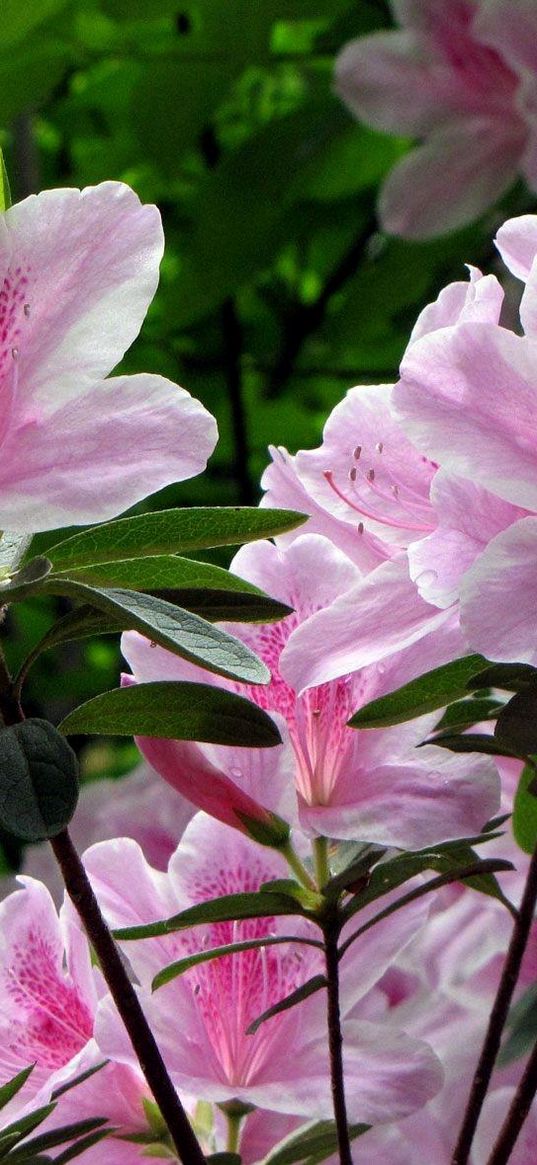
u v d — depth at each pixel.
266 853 0.61
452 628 0.57
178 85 1.12
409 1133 0.68
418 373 0.55
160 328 1.27
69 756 0.53
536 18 0.96
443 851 0.58
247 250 1.14
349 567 0.60
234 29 1.11
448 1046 0.70
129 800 0.76
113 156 1.29
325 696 0.58
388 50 1.07
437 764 0.58
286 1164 0.59
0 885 0.83
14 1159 0.56
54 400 0.54
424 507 0.60
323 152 1.15
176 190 1.38
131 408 0.54
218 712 0.55
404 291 1.21
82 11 1.14
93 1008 0.60
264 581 0.60
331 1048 0.57
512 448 0.54
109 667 1.42
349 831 0.57
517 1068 0.70
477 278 0.58
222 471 1.37
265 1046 0.60
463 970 0.72
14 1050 0.60
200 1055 0.59
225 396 1.33
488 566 0.53
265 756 0.57
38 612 1.32
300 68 1.21
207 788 0.57
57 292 0.55
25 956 0.61
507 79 1.06
